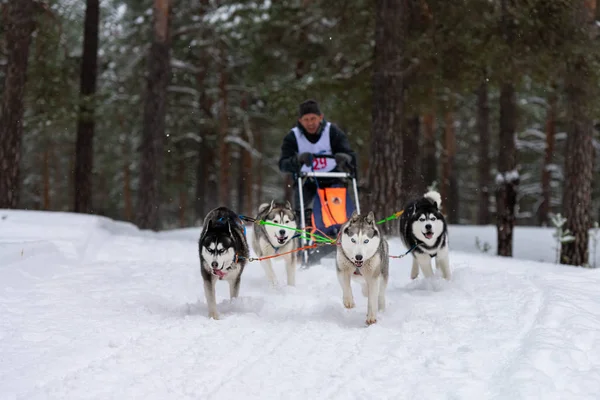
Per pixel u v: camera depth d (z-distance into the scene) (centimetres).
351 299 488
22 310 485
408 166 1438
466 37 1073
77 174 1455
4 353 370
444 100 1383
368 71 1259
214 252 477
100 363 348
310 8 1343
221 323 452
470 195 3244
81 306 507
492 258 803
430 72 1141
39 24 1314
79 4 1520
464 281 597
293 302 547
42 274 650
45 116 1429
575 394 286
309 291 597
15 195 1145
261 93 1444
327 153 706
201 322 454
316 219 662
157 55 1346
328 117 1313
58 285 592
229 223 516
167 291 597
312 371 336
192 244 977
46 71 1384
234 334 419
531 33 1012
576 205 1074
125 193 2734
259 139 2664
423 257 606
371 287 470
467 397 289
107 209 3161
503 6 1027
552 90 1417
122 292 575
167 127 2103
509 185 1174
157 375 329
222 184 2111
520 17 1006
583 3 996
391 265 755
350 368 339
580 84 1021
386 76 1026
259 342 399
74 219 1026
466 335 403
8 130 1134
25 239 792
